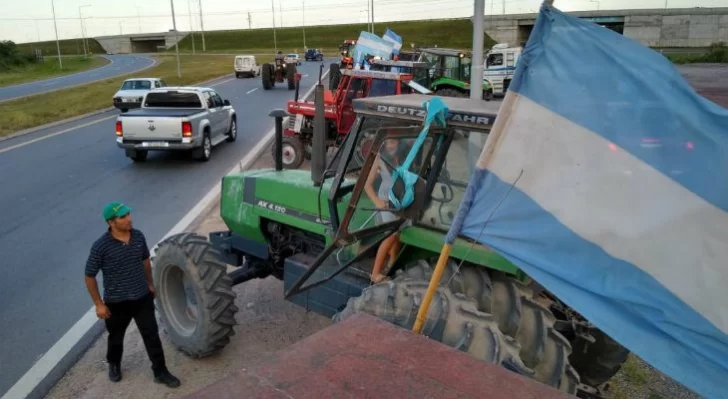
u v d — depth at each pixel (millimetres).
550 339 3559
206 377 5230
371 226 4098
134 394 5004
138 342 5934
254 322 6266
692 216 2672
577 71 2854
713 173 2646
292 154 14555
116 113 26672
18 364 5535
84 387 5133
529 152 2918
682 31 49781
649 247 2723
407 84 13820
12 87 48812
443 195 3918
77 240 9164
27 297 7055
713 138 2654
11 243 9039
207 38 151625
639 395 5102
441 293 3457
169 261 5414
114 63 86250
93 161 15562
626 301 2727
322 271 4930
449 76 22781
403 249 4297
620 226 2768
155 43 160875
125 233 4867
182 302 5668
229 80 46812
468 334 3201
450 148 3830
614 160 2785
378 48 18141
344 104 14289
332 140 14422
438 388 2152
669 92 2744
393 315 3447
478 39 7570
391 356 2365
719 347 2611
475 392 2139
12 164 15188
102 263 4805
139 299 4922
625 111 2785
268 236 5750
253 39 144125
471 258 3719
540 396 2127
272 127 21500
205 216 10336
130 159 15836
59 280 7574
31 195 11992
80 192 12203
